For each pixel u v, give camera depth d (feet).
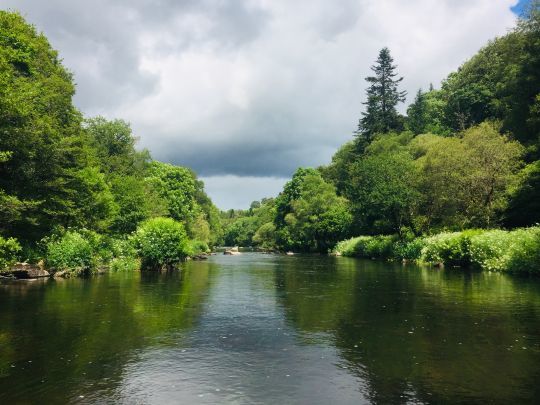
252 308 44.78
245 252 289.94
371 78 271.28
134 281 73.56
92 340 30.83
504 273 83.56
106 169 156.66
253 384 21.84
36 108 84.53
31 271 75.56
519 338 31.12
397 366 24.76
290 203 283.18
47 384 21.81
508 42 192.44
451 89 282.15
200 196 322.96
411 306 45.37
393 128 270.26
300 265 123.13
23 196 75.36
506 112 177.37
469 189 123.34
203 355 27.07
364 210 160.04
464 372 23.62
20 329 34.24
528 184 109.81
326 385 21.67
